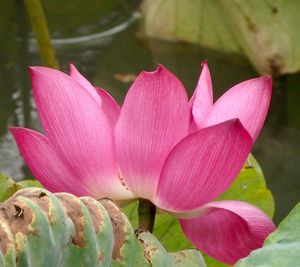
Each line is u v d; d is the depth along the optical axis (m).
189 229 1.33
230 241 1.32
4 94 3.07
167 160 1.28
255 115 1.31
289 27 3.21
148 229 1.31
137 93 1.27
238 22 3.34
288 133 3.03
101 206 1.15
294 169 2.80
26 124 2.86
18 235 1.08
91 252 1.13
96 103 1.29
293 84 3.21
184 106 1.27
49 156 1.30
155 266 1.18
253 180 1.50
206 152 1.27
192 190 1.28
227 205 1.30
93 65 3.31
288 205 2.60
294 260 1.17
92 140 1.29
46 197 1.10
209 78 1.34
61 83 1.28
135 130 1.28
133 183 1.29
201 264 1.24
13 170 2.59
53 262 1.10
